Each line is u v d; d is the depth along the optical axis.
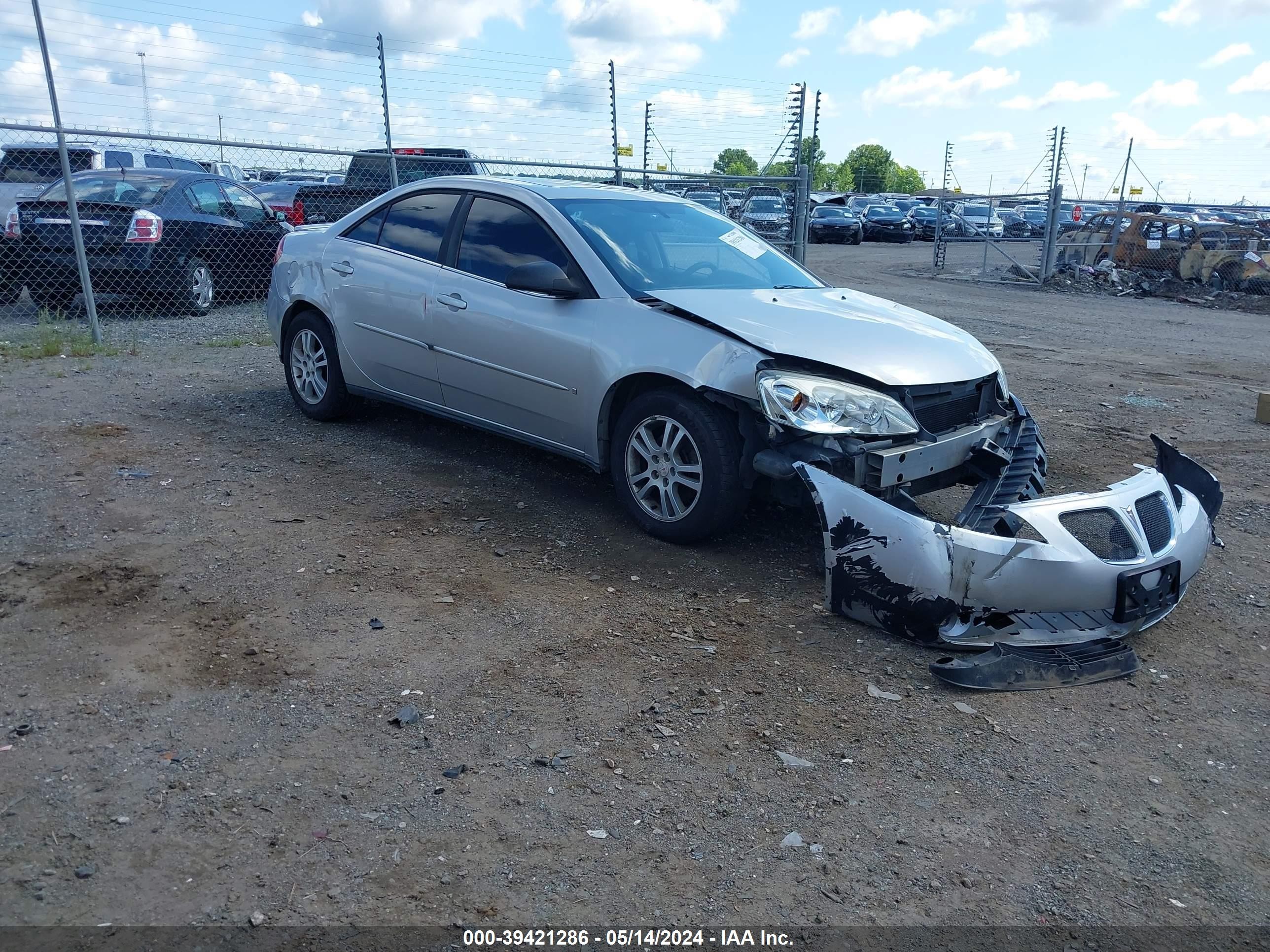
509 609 4.08
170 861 2.57
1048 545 3.72
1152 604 3.91
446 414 5.80
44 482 5.20
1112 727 3.44
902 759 3.19
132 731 3.10
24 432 6.06
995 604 3.69
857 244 35.12
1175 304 19.05
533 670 3.61
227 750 3.04
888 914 2.53
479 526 4.95
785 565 4.66
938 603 3.68
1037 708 3.53
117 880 2.49
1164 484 4.29
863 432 4.14
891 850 2.77
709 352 4.45
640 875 2.62
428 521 4.99
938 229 24.12
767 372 4.26
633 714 3.36
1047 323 14.83
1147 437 7.51
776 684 3.60
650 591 4.32
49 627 3.70
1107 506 3.97
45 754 2.95
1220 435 7.68
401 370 5.89
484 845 2.69
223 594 4.06
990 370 4.79
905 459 4.18
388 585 4.23
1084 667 3.74
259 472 5.58
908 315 5.28
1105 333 13.88
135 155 14.03
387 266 5.91
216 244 11.65
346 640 3.75
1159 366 11.04
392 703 3.35
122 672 3.43
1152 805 3.02
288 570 4.32
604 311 4.87
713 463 4.49
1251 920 2.56
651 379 4.71
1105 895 2.63
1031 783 3.10
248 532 4.71
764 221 15.70
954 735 3.33
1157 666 3.90
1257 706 3.63
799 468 3.91
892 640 3.96
